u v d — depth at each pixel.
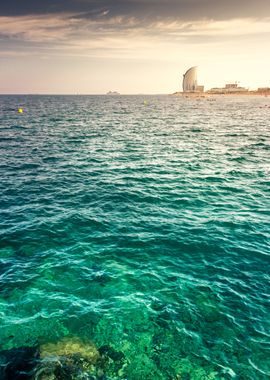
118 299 10.59
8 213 17.08
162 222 16.23
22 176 24.11
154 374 7.97
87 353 8.36
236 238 14.66
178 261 12.82
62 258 12.88
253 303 10.46
